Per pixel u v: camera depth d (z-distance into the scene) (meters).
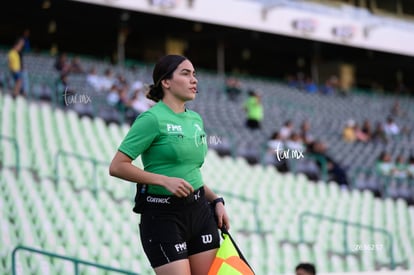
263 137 55.44
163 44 84.31
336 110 75.19
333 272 36.06
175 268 12.05
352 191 47.59
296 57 97.50
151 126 12.19
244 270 12.27
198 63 89.38
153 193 12.23
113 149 43.22
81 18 76.00
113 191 37.00
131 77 63.22
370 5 94.88
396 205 48.88
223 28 80.50
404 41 92.25
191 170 12.45
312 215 37.50
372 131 70.12
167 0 71.69
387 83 107.06
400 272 36.44
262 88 75.12
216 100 64.94
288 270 34.91
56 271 26.81
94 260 28.66
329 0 88.38
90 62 63.91
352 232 41.47
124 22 77.88
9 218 30.56
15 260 25.56
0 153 36.84
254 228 37.53
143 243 12.35
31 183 34.03
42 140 40.53
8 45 81.00
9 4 70.56
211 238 12.53
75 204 33.38
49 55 62.06
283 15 81.38
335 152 58.31
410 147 65.81
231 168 45.50
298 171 47.12
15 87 45.81
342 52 93.88
